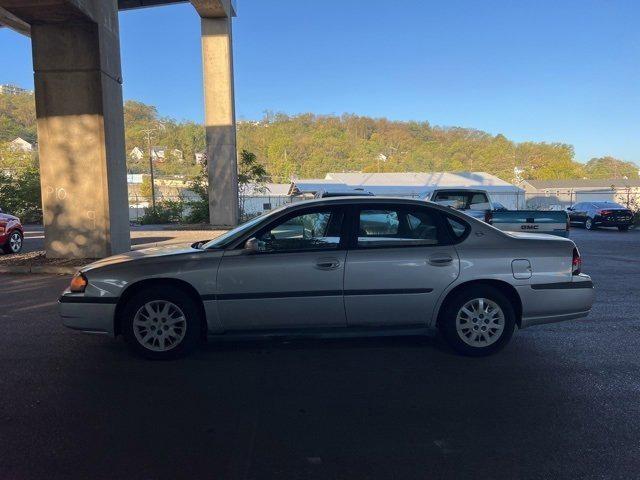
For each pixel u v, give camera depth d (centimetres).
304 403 407
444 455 326
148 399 414
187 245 564
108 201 1152
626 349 545
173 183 7156
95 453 328
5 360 509
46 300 797
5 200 2852
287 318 495
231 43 2481
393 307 499
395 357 519
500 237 520
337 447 336
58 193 1154
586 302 520
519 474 303
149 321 501
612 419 378
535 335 598
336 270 491
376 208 513
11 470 307
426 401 410
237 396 420
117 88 1205
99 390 432
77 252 1164
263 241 500
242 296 489
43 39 1116
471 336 512
